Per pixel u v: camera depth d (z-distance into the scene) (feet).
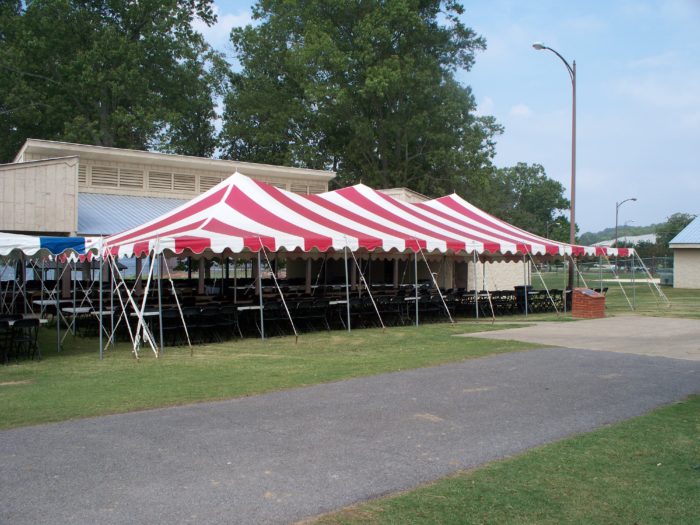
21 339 32.55
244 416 18.29
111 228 55.31
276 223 39.68
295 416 18.24
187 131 127.24
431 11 110.01
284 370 26.12
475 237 48.78
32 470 13.62
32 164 51.13
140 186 65.36
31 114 98.58
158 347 34.83
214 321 37.58
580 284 111.14
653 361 27.63
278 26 112.98
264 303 37.83
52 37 97.76
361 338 37.50
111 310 35.50
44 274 54.13
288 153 110.01
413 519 10.96
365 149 111.75
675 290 93.76
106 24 102.78
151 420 17.90
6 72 96.78
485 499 11.84
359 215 48.65
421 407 19.24
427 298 47.03
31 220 50.93
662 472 13.34
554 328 41.27
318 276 61.36
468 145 106.01
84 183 62.23
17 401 20.59
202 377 24.75
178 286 56.39
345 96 100.78
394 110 108.88
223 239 33.86
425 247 42.65
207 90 124.77
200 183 69.00
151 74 107.45
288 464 13.98
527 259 61.72
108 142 100.22
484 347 32.12
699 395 20.84
